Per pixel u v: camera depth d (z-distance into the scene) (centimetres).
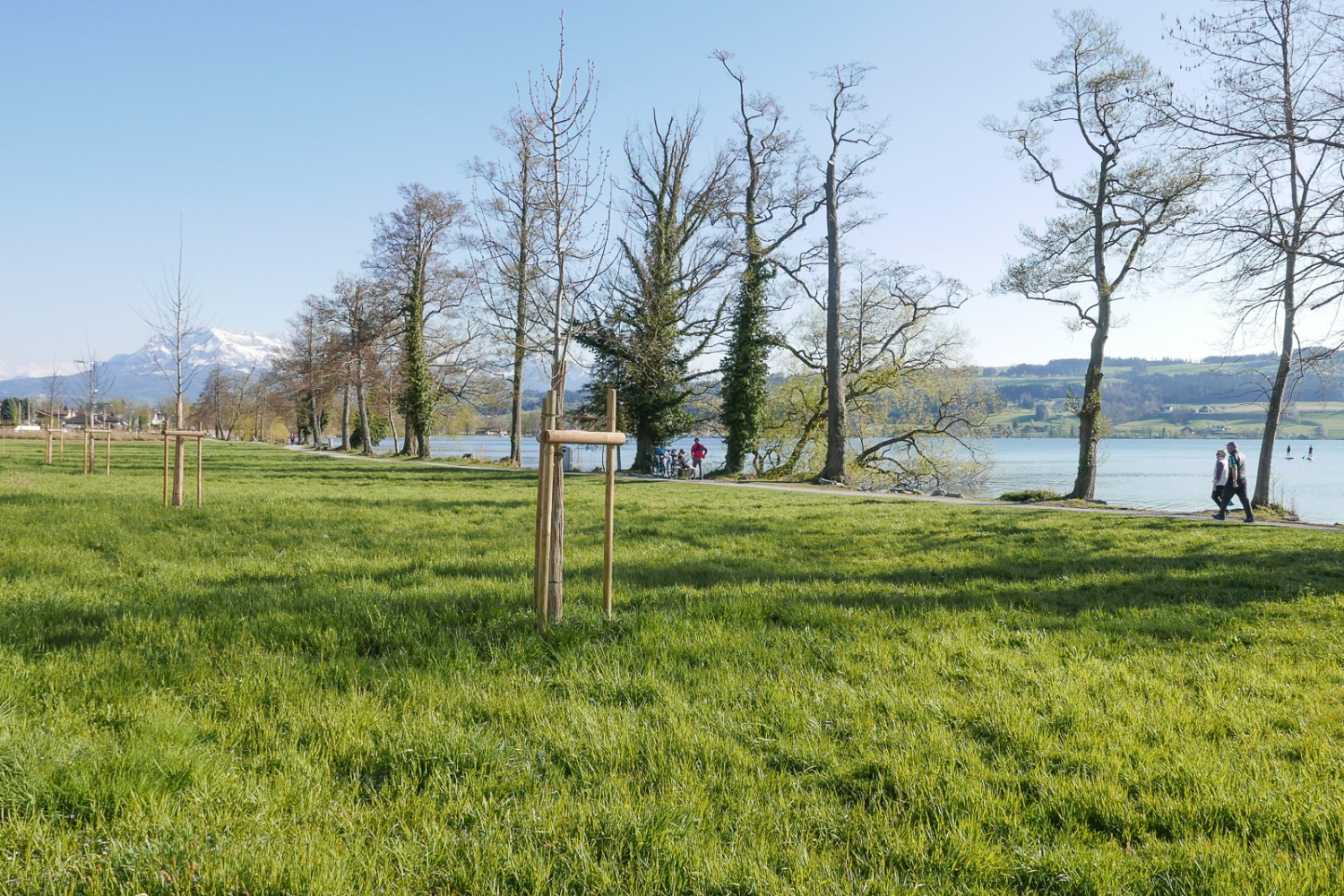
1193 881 324
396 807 364
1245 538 1553
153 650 582
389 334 5506
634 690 532
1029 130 2870
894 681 574
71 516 1400
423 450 5291
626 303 3881
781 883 313
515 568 995
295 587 838
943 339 4262
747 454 4138
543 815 358
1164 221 2648
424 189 5266
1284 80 1484
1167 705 531
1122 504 3462
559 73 1003
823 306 4003
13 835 318
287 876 299
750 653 627
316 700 491
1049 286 2858
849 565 1132
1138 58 2653
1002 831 364
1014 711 506
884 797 397
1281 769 435
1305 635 741
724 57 3731
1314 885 319
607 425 695
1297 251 1551
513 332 4003
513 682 538
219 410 10162
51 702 461
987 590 951
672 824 353
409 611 724
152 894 289
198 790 366
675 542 1339
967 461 4412
